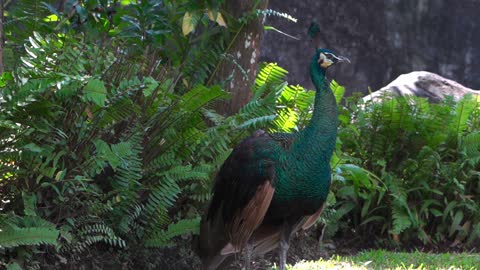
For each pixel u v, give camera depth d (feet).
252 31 43.70
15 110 29.78
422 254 42.68
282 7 81.46
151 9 42.06
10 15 42.29
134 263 34.71
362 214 46.60
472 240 47.44
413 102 49.29
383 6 83.97
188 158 36.24
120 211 33.40
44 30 40.40
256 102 38.42
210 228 32.14
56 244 29.73
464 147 48.49
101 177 34.12
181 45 43.21
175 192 33.86
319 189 30.53
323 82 30.91
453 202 47.39
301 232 41.91
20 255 29.68
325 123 30.35
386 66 84.12
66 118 31.65
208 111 37.47
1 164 29.09
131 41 42.65
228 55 42.98
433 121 48.19
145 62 36.96
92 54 34.37
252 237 31.68
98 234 32.71
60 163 31.68
